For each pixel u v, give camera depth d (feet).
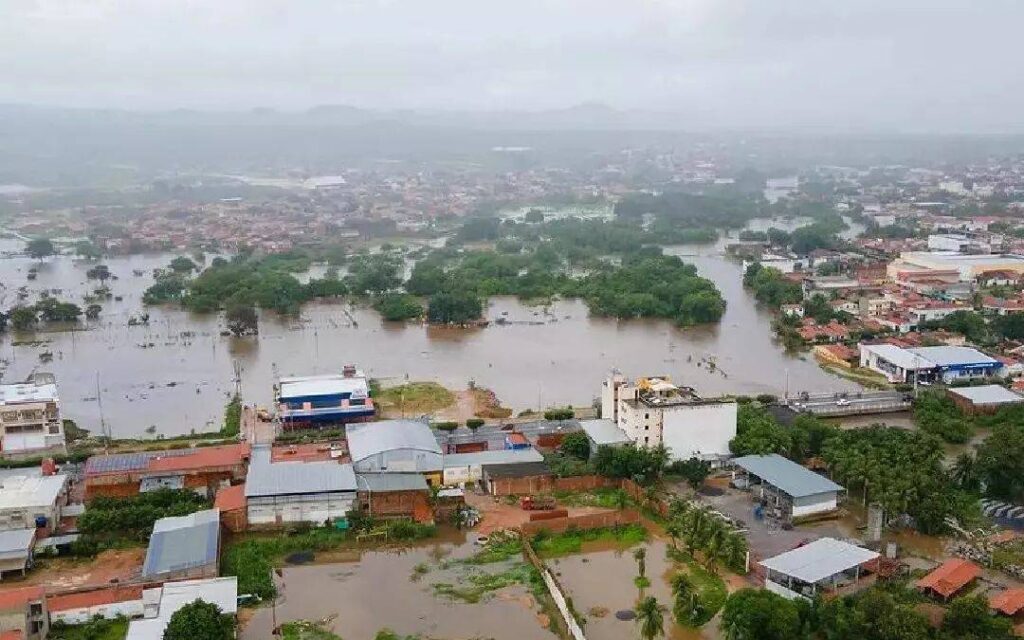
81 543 393.09
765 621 305.32
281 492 419.54
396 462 466.29
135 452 527.81
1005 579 361.51
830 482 437.17
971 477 452.76
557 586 352.28
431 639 326.85
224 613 319.47
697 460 473.26
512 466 477.77
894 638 298.76
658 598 354.74
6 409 531.91
